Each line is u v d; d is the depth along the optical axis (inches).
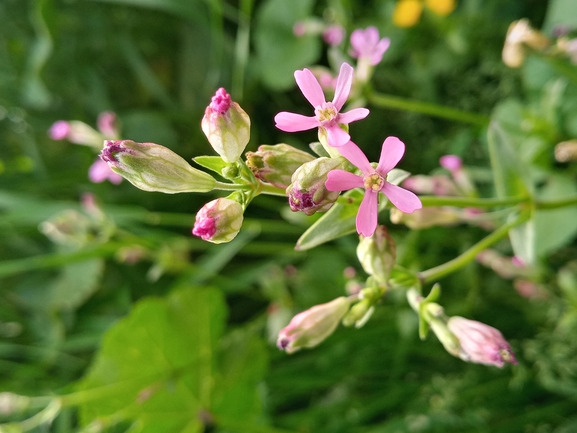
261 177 1.9
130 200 5.3
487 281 4.1
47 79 5.3
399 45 4.6
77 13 5.3
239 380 4.0
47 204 4.6
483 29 4.2
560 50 3.0
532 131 3.3
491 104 4.3
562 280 3.4
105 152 1.8
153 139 5.3
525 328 3.9
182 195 5.3
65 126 4.1
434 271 2.3
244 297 5.2
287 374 4.2
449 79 4.6
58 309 5.1
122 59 5.7
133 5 5.5
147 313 3.6
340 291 4.4
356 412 3.9
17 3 5.3
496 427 3.5
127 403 3.6
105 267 5.2
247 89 5.3
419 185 3.3
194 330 3.8
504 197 2.6
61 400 3.4
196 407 3.8
